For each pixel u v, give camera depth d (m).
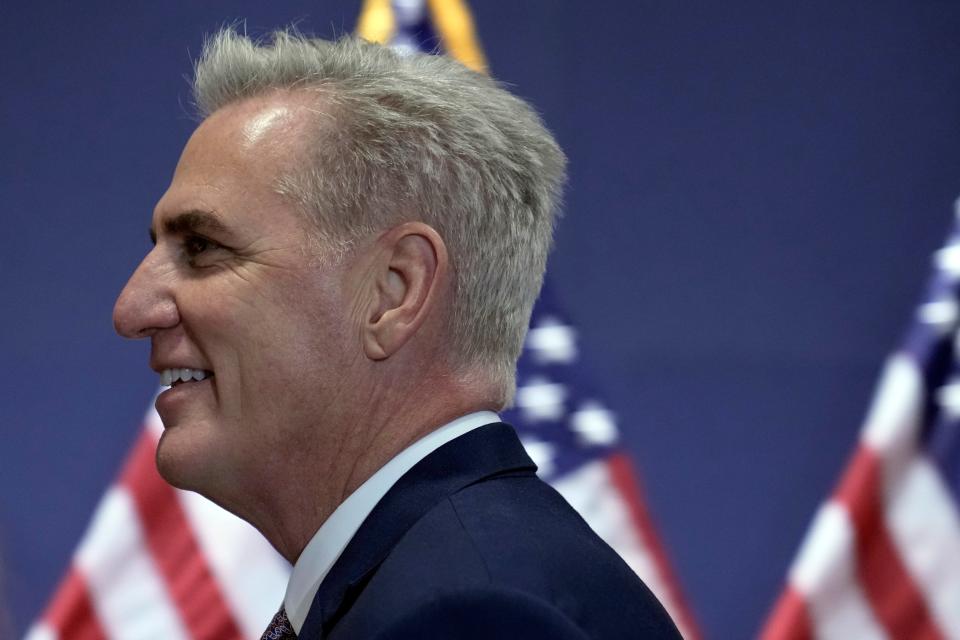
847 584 4.05
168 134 4.72
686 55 4.62
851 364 4.49
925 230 4.50
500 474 1.72
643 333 4.54
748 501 4.46
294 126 1.75
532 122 1.91
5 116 4.71
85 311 4.65
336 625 1.58
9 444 4.57
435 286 1.73
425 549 1.54
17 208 4.68
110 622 4.13
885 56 4.56
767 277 4.54
